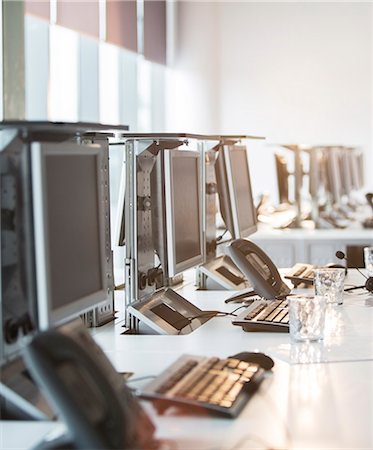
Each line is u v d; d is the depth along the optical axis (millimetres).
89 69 7133
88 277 1897
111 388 1337
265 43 8625
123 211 2795
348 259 5465
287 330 2531
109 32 6746
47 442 1433
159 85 8484
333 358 2180
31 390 1746
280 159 6164
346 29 8539
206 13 8477
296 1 8570
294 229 6035
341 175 7207
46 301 1646
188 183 2912
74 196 1830
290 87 8625
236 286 3572
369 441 1534
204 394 1694
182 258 2803
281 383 1928
